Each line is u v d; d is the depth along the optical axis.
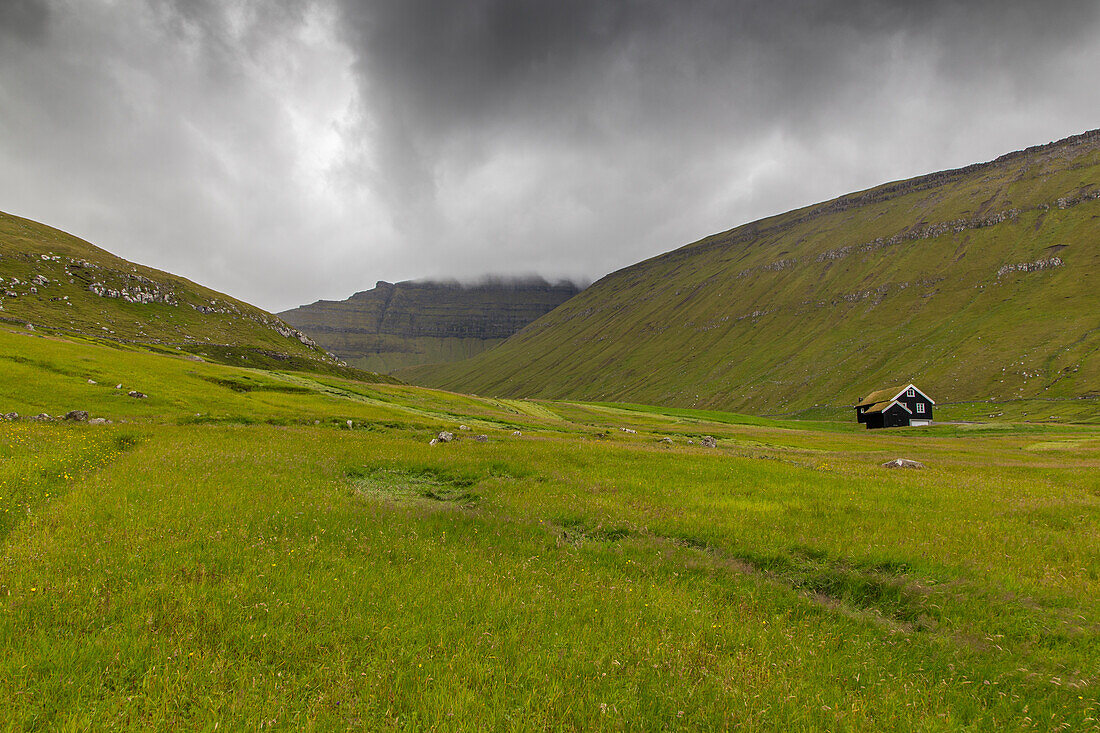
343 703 7.20
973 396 188.50
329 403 74.94
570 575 13.46
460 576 12.47
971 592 12.95
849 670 9.57
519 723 7.05
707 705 7.91
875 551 15.16
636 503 20.78
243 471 23.56
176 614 9.10
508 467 27.80
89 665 7.52
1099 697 8.89
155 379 68.00
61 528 13.25
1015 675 9.55
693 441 69.25
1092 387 164.62
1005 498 23.09
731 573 14.19
